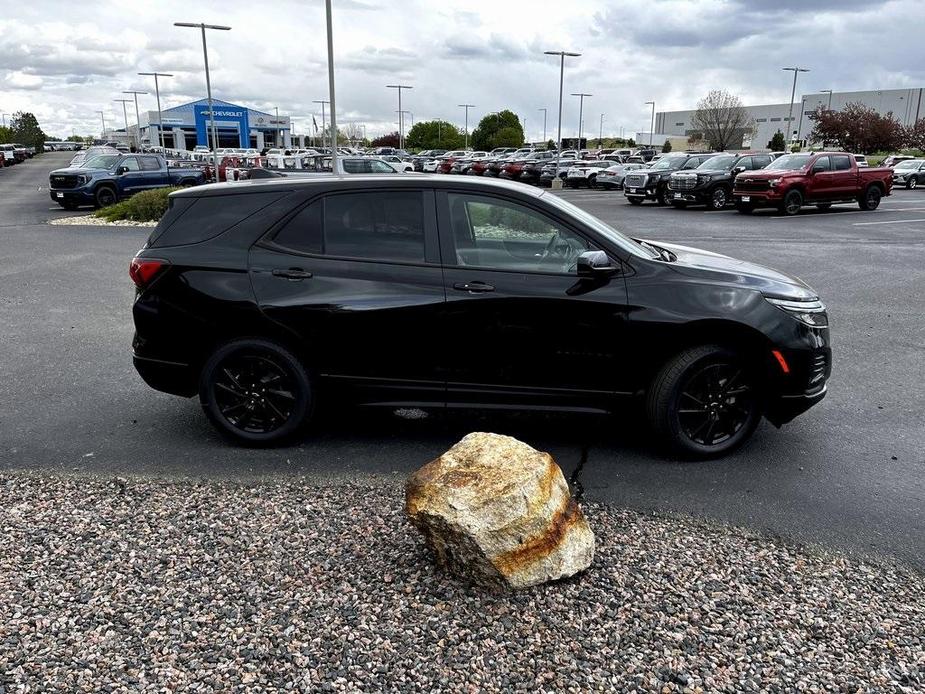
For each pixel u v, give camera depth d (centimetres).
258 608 292
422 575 313
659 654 269
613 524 364
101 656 264
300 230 433
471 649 270
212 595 300
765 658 268
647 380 429
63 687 248
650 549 341
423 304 419
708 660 267
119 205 2070
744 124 7881
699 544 347
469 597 299
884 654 272
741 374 434
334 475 417
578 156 5509
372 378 434
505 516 293
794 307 428
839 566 331
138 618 285
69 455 443
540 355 423
